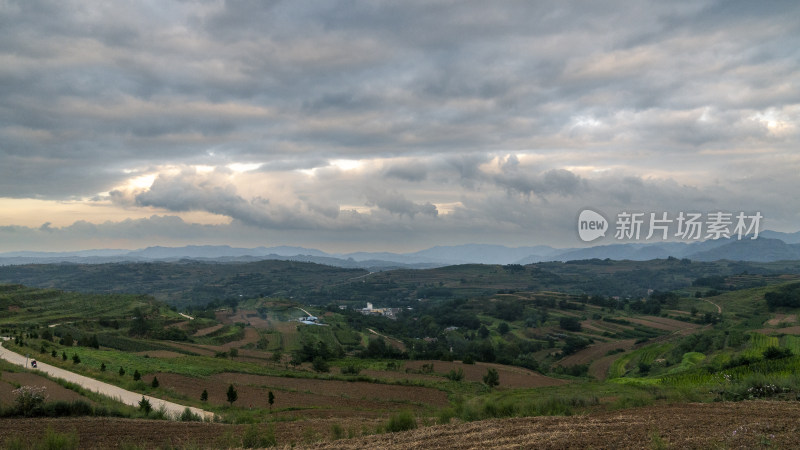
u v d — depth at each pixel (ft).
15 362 170.30
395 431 58.65
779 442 36.99
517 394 135.54
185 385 169.58
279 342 440.86
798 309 407.03
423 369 272.10
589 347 411.54
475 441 44.78
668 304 577.02
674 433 42.27
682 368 225.15
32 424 69.51
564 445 39.91
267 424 75.97
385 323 630.74
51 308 504.43
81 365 179.73
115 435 64.34
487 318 614.75
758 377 76.54
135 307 511.81
